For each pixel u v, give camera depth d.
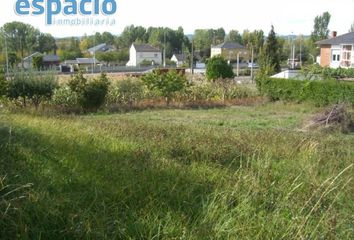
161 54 85.75
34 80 16.02
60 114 13.35
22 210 3.17
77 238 3.00
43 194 3.52
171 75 19.58
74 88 16.39
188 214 3.50
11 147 5.20
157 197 3.81
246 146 6.84
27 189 3.66
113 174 4.46
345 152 7.17
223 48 81.94
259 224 3.31
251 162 5.38
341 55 35.78
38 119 8.78
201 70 55.78
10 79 15.80
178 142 6.89
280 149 6.84
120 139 6.90
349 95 16.89
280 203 3.77
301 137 8.70
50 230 3.07
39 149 5.26
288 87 19.91
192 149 6.29
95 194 3.71
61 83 18.38
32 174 4.20
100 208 3.47
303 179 4.80
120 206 3.60
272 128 11.60
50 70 18.16
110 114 15.78
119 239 3.07
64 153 5.21
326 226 3.30
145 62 77.19
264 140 7.95
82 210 3.37
